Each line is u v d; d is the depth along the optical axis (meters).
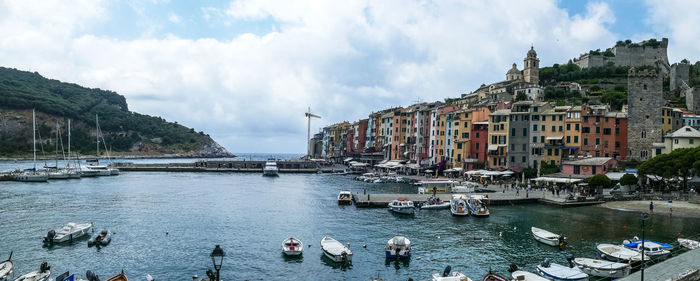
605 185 88.00
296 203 87.12
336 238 56.97
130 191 104.56
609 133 113.69
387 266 45.53
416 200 84.62
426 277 42.22
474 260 47.62
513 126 123.56
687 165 82.19
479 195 86.31
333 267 45.06
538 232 56.66
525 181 116.38
